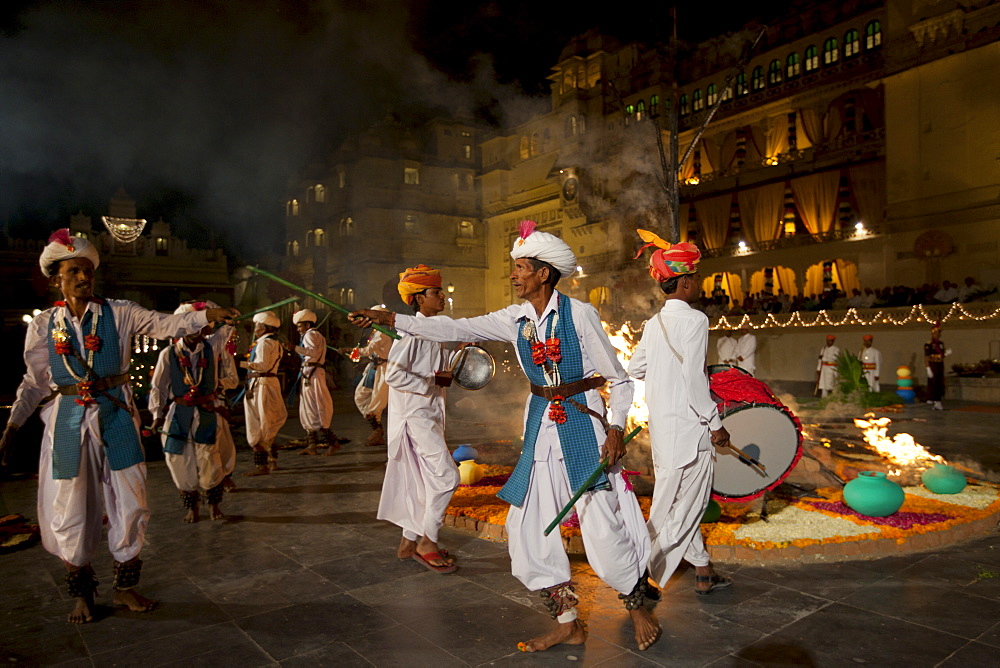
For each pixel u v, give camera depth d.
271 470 8.34
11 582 4.50
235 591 4.21
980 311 18.55
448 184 45.78
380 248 42.91
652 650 3.25
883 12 27.58
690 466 3.68
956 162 23.23
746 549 4.49
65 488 3.69
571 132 38.50
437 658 3.24
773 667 3.05
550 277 3.39
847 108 28.00
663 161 11.15
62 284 3.78
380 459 9.15
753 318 24.78
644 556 3.33
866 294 22.86
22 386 3.91
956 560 4.43
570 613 3.29
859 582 4.06
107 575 4.57
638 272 33.66
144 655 3.34
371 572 4.51
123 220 33.50
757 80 32.41
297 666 3.19
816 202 28.22
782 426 4.73
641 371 3.94
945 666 3.03
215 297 35.81
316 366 9.74
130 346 4.01
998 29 21.91
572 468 3.21
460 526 5.50
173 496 7.05
